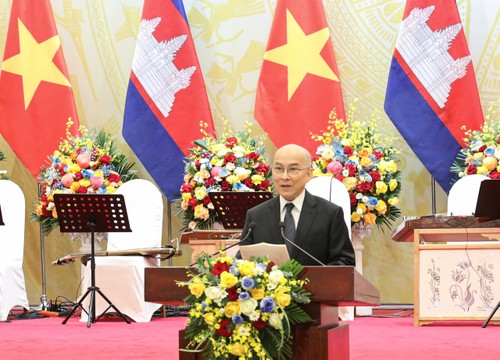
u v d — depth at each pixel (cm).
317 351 486
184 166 1334
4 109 1366
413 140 1284
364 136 1227
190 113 1339
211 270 492
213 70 1417
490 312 971
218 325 477
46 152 1356
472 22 1354
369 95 1378
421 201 1356
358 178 1198
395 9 1375
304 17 1330
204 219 1232
